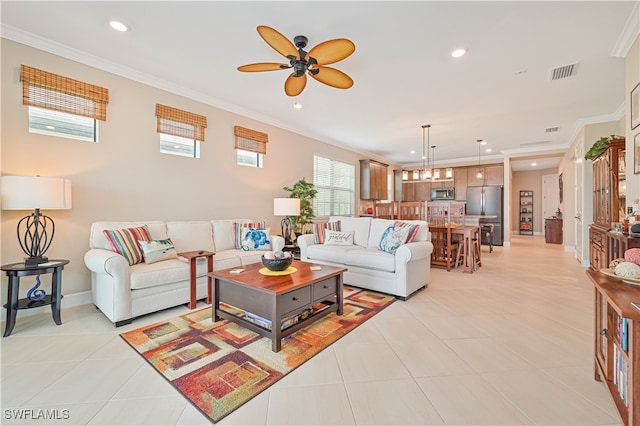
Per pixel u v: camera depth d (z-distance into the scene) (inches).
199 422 54.4
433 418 55.6
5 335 88.7
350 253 142.1
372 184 297.9
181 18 91.0
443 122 198.5
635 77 99.7
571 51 107.3
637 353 44.5
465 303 121.9
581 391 63.6
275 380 67.5
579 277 167.3
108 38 102.7
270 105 168.2
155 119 137.9
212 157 162.6
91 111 117.6
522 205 448.5
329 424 54.1
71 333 91.1
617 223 130.6
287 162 211.3
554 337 89.8
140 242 113.6
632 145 104.6
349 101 160.1
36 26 96.4
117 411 57.1
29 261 93.7
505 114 180.9
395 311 112.3
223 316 98.8
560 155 285.0
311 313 98.7
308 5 84.0
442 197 354.3
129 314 97.7
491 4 82.7
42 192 93.1
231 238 154.4
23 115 102.9
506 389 64.4
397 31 96.0
